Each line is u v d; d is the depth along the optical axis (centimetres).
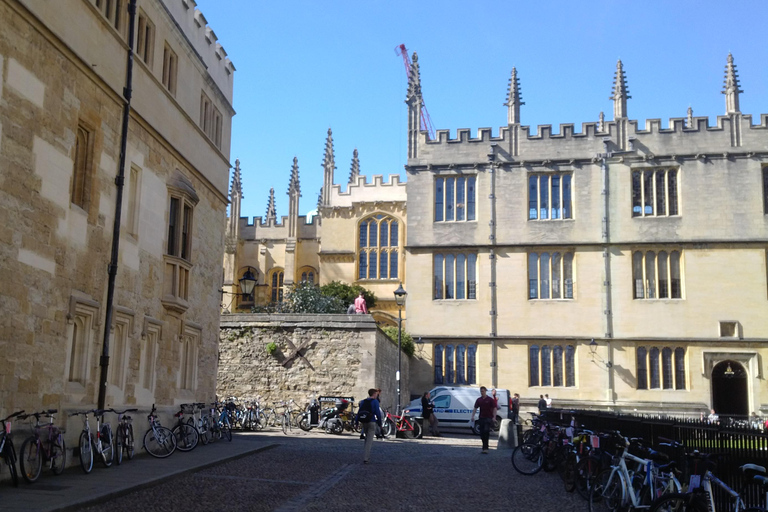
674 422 1407
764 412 4256
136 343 1891
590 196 4609
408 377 4491
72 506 1059
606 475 1186
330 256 6294
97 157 1658
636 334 4438
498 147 4741
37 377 1399
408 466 1888
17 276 1333
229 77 2783
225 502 1213
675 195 4572
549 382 4478
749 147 4531
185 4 2291
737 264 4434
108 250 1712
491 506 1288
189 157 2306
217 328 2616
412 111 4878
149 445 1889
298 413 3231
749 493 933
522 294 4569
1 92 1288
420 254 4703
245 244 7031
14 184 1327
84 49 1594
